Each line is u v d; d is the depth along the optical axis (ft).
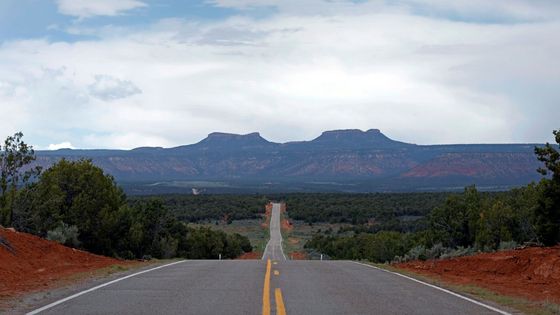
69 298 45.93
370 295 50.80
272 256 275.39
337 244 288.30
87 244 117.70
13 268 64.85
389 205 446.19
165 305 43.16
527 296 54.90
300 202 545.85
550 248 80.12
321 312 41.32
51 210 107.45
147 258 132.87
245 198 563.07
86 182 118.93
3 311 39.58
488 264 79.71
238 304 44.09
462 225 159.43
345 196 579.89
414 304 45.98
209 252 238.68
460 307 45.03
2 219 97.76
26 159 103.24
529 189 132.26
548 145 99.09
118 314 39.04
